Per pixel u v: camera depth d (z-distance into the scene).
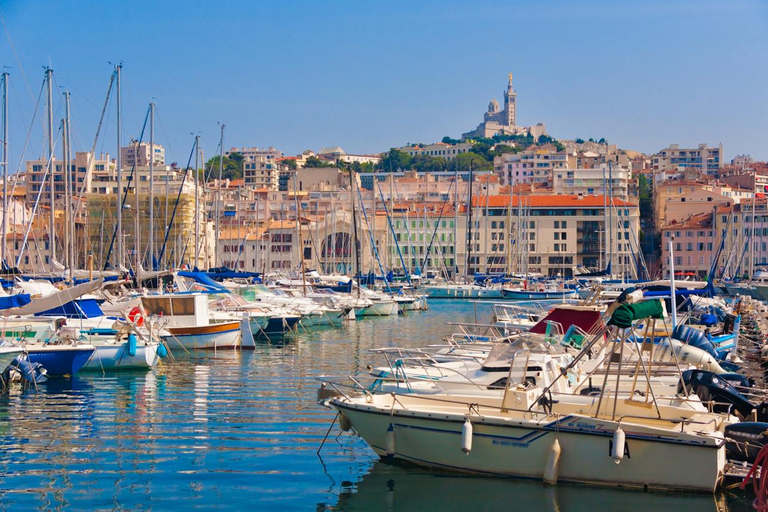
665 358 31.59
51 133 63.75
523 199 173.38
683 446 20.12
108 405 31.59
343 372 40.50
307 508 20.22
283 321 59.34
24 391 34.47
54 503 20.48
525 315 55.19
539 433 21.17
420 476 22.27
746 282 112.31
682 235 165.50
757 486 20.22
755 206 161.25
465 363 30.06
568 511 19.70
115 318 45.84
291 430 27.50
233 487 21.66
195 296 48.97
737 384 28.39
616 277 121.31
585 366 29.38
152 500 20.75
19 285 44.16
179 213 136.50
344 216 158.00
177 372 40.16
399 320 79.44
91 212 134.88
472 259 169.75
